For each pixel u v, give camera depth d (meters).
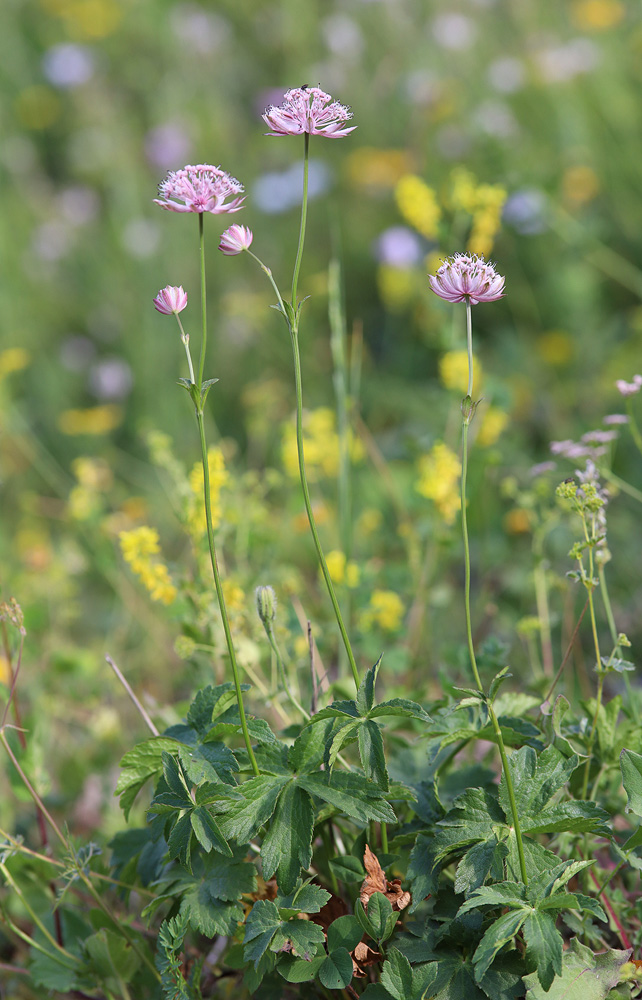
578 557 1.65
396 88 6.29
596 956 1.50
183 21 7.20
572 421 4.20
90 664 2.96
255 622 2.18
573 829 1.48
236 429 4.91
